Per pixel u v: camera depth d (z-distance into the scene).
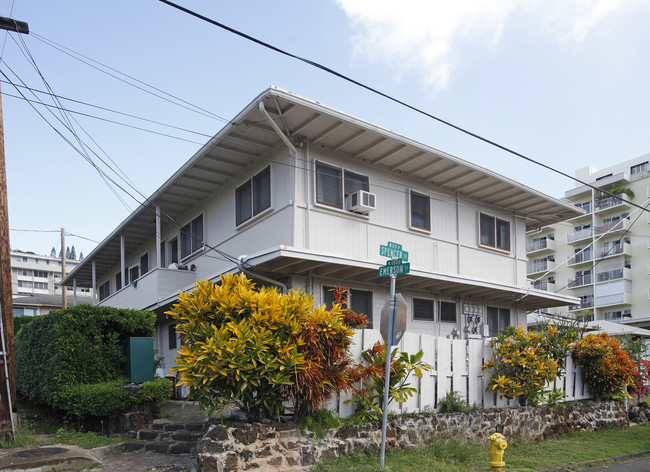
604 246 46.75
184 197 15.81
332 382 7.42
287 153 12.31
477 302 15.77
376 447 8.07
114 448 8.48
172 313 7.37
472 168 14.12
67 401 9.43
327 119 11.53
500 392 10.43
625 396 13.13
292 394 7.07
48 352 10.23
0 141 9.43
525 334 11.08
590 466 8.79
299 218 11.95
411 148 12.97
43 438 9.12
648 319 38.56
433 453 8.34
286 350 6.82
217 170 13.98
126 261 23.19
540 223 18.92
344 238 12.75
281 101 10.84
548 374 10.84
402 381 8.88
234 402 7.14
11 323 9.28
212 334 6.98
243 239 13.67
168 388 10.05
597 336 13.05
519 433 10.31
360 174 13.45
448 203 15.62
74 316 10.06
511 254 17.34
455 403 9.62
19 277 86.81
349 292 12.61
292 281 11.51
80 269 25.52
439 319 14.59
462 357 10.12
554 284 50.00
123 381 10.07
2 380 8.73
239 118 11.36
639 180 45.56
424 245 14.65
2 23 8.87
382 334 7.80
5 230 9.37
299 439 7.31
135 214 17.31
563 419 11.32
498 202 16.91
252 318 6.97
